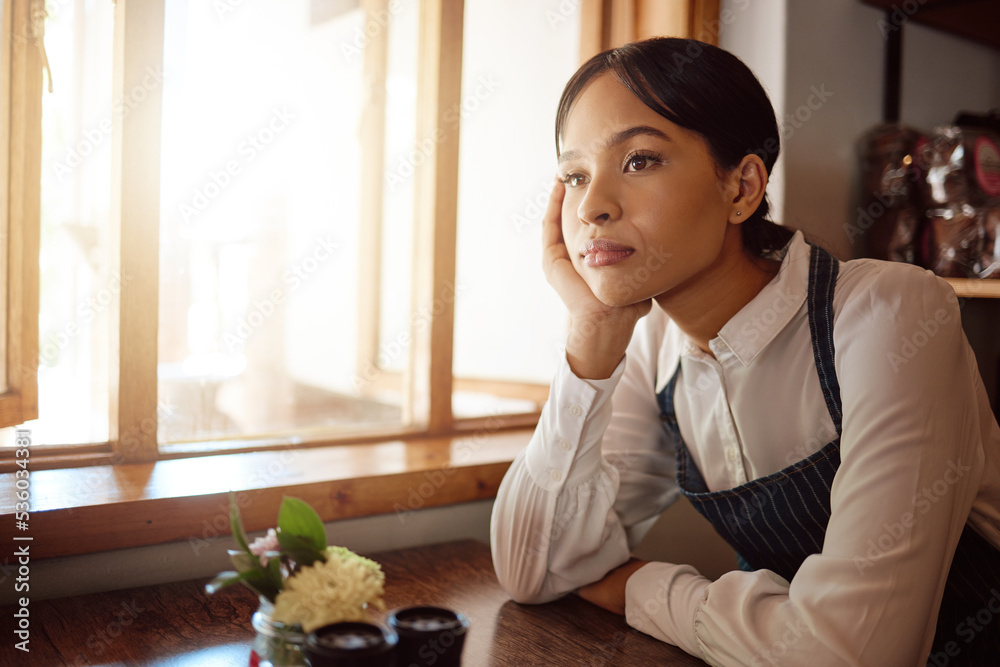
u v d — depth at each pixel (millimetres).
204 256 1489
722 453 934
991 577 835
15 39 1078
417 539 1175
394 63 2080
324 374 1962
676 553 1457
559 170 845
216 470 1105
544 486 900
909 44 1633
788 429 845
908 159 1463
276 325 1832
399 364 2021
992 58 1832
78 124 1115
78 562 906
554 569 916
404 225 2039
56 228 1118
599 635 836
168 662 729
